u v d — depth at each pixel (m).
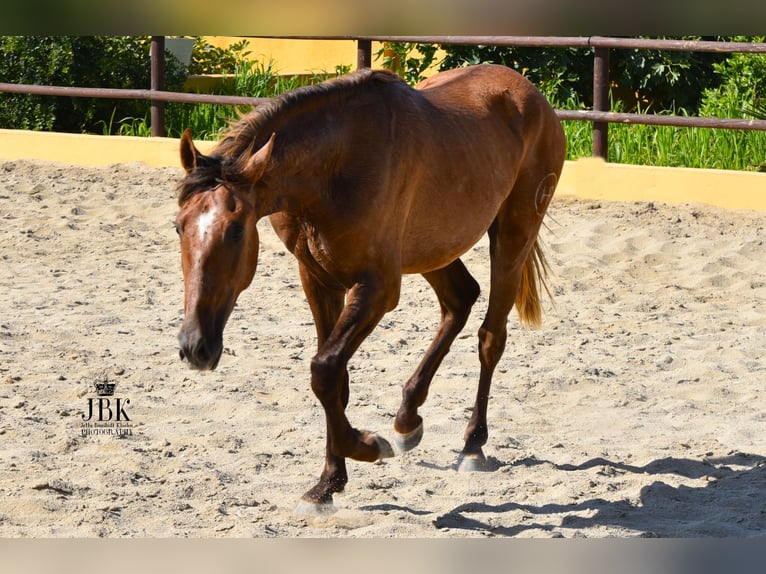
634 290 11.01
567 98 16.88
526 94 7.38
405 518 5.98
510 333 9.76
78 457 6.72
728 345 9.44
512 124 7.18
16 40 17.08
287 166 5.61
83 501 5.99
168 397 7.97
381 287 5.93
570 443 7.33
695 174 13.61
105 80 17.48
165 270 11.66
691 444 7.27
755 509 6.17
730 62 15.80
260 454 6.90
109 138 15.88
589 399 8.18
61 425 7.29
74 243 12.44
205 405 7.80
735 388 8.41
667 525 5.96
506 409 7.93
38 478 6.30
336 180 5.84
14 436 7.02
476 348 9.40
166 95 15.91
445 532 5.76
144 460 6.68
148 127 17.56
